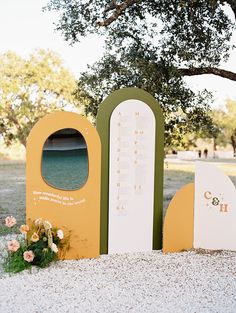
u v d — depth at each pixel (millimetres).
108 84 8297
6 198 10109
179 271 4961
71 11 8555
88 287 4414
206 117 8719
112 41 8555
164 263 5258
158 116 5773
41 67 10273
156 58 7902
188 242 5812
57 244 5227
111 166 5613
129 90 5641
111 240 5656
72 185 5328
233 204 5730
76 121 5316
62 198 5297
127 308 3871
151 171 5770
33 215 5238
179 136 8844
